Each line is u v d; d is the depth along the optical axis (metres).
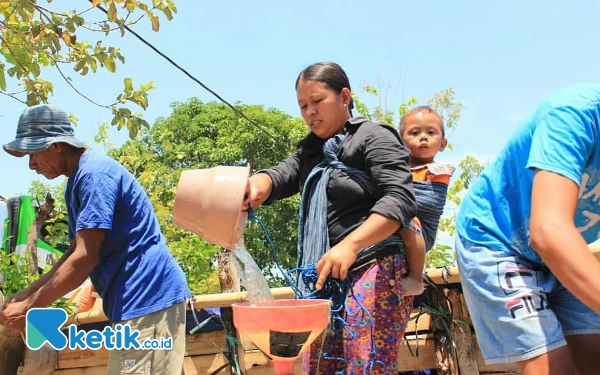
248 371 3.78
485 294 2.09
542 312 1.98
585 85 1.93
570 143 1.79
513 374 3.38
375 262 2.42
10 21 4.61
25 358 3.98
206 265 7.23
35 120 3.30
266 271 15.34
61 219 5.92
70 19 4.49
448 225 7.25
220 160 16.52
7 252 6.17
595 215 2.05
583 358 2.13
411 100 8.95
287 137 16.91
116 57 4.71
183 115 18.02
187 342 3.87
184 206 2.17
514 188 2.11
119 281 3.22
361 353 2.35
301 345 1.92
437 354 3.44
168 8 4.49
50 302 3.09
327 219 2.54
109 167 3.25
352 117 2.73
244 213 2.34
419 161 3.70
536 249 1.70
